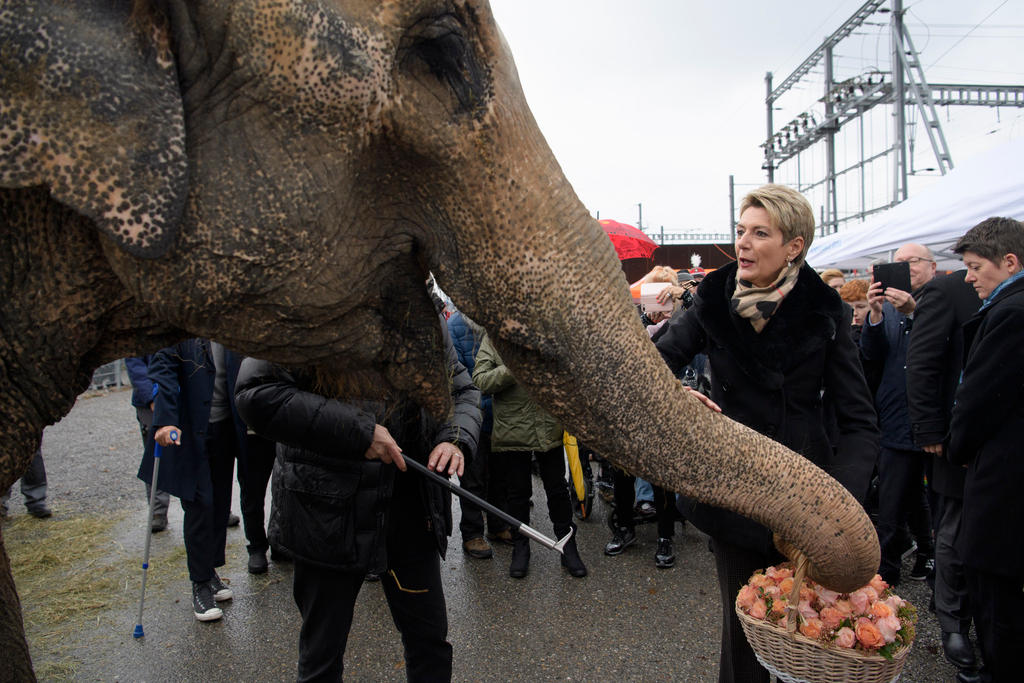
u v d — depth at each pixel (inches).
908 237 249.0
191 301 40.5
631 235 342.6
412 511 93.7
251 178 38.5
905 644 66.6
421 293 48.6
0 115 33.7
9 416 43.6
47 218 40.2
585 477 207.5
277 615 152.1
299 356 46.3
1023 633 97.0
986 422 96.8
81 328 43.3
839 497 53.2
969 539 100.0
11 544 197.8
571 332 43.9
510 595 164.1
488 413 195.0
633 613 153.4
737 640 85.4
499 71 42.7
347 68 38.1
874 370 166.4
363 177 42.2
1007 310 97.1
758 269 82.4
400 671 129.7
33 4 34.0
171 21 36.4
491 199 42.6
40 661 132.6
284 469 86.6
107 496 251.4
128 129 34.7
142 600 141.3
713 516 83.3
